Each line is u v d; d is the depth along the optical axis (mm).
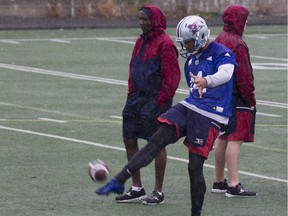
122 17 98812
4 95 51688
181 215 27203
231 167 29578
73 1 99125
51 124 42719
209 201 29125
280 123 43969
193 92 25406
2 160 34625
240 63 28844
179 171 33156
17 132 40594
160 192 28594
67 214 27000
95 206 28078
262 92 53938
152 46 28406
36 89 54094
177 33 25328
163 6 99688
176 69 28359
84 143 38219
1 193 29453
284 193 30156
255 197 29625
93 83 56875
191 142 25078
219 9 100250
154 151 24453
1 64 65750
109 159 35094
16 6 98250
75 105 48438
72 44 79625
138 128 28781
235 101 29359
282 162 35000
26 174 32250
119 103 49188
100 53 73625
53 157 35281
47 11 97750
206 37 25328
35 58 69562
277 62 69500
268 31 92938
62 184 30812
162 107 28438
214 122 25234
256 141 39219
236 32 29188
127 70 63469
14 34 86812
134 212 27484
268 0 104500
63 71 62500
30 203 28203
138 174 28750
